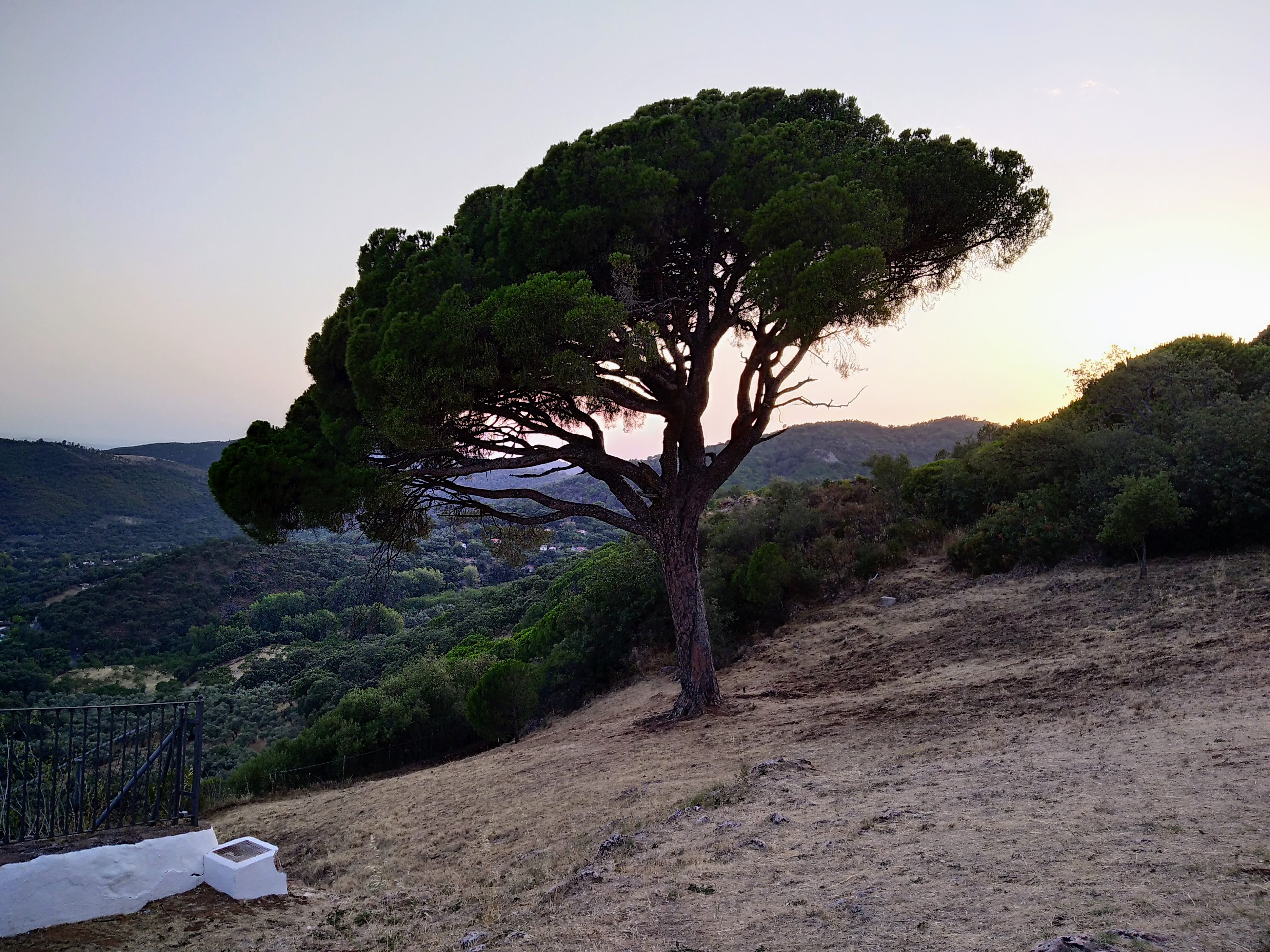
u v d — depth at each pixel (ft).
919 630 54.34
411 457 44.21
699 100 48.01
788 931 14.62
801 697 46.60
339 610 281.95
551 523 51.13
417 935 20.89
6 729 24.27
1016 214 48.32
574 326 35.99
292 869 35.01
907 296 52.19
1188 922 11.94
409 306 39.65
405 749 83.71
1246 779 18.45
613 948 15.53
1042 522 59.77
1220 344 76.84
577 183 42.14
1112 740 24.89
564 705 76.95
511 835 30.96
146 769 26.30
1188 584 44.91
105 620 292.81
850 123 48.80
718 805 26.27
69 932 21.33
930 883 15.65
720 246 45.24
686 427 47.75
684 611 48.21
